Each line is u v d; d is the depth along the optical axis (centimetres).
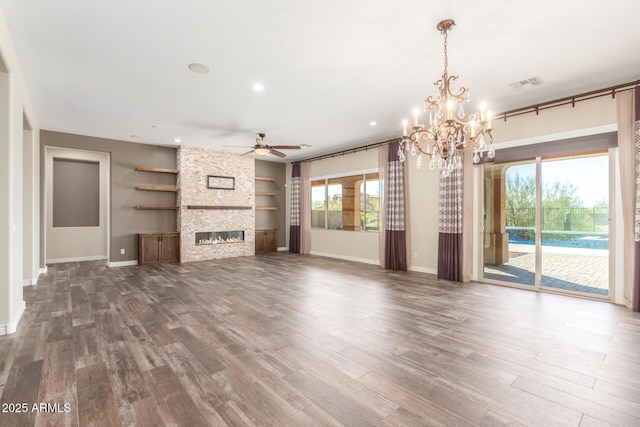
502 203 545
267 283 516
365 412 183
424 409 186
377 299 422
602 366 238
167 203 757
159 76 367
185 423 173
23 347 271
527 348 269
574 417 178
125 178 698
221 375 225
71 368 235
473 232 538
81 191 770
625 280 386
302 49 308
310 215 905
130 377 222
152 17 258
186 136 655
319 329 313
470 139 307
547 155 454
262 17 258
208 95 425
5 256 300
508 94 420
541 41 292
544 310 373
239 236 855
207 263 723
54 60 328
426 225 617
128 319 341
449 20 261
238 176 841
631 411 183
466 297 432
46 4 240
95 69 349
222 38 289
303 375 225
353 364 242
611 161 402
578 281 484
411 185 642
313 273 605
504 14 253
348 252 790
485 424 173
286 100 444
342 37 287
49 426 171
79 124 566
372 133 629
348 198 803
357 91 412
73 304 396
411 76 367
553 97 432
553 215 503
